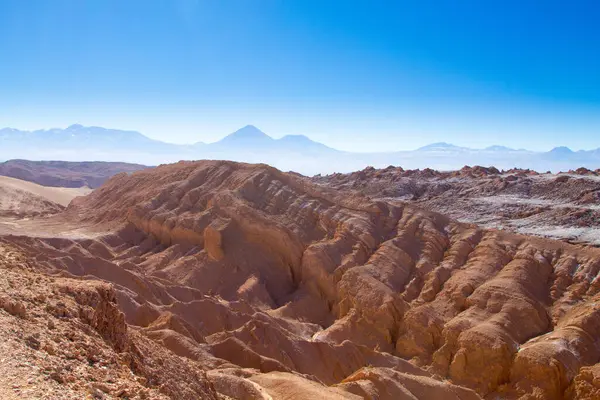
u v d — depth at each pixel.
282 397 22.09
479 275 41.59
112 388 9.31
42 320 11.16
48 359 9.43
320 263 46.19
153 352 15.84
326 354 32.59
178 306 34.22
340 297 43.19
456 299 39.59
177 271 47.12
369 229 49.53
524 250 44.31
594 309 35.16
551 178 105.81
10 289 12.18
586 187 95.25
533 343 33.53
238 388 21.05
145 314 31.20
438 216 51.72
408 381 27.81
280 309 42.75
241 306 39.53
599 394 28.31
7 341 9.34
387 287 41.50
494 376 32.09
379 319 38.94
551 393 30.02
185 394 14.11
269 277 48.41
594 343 33.09
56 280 14.80
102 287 14.81
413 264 45.91
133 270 43.38
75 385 8.79
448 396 27.81
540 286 40.38
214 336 30.62
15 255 18.05
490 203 93.69
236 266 48.19
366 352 33.53
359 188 112.44
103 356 11.10
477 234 48.09
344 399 22.05
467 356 33.44
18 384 8.02
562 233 70.38
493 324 35.09
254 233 51.00
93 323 12.99
